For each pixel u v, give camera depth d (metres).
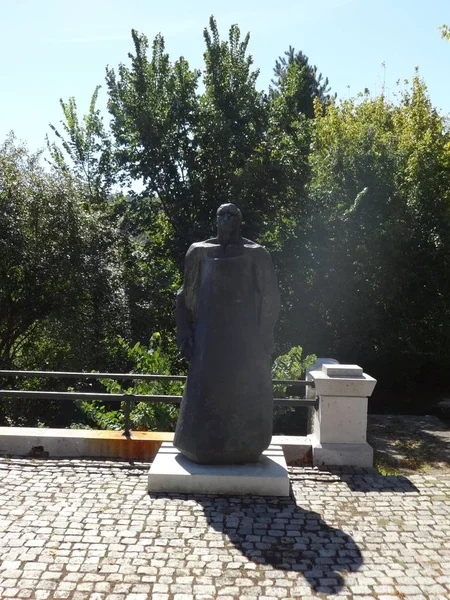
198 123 17.94
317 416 6.70
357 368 6.61
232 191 16.86
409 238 17.08
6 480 5.87
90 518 5.02
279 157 17.27
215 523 4.99
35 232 15.83
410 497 5.71
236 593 3.95
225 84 17.75
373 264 17.30
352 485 5.99
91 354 15.76
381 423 9.68
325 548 4.61
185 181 18.00
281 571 4.24
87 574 4.13
